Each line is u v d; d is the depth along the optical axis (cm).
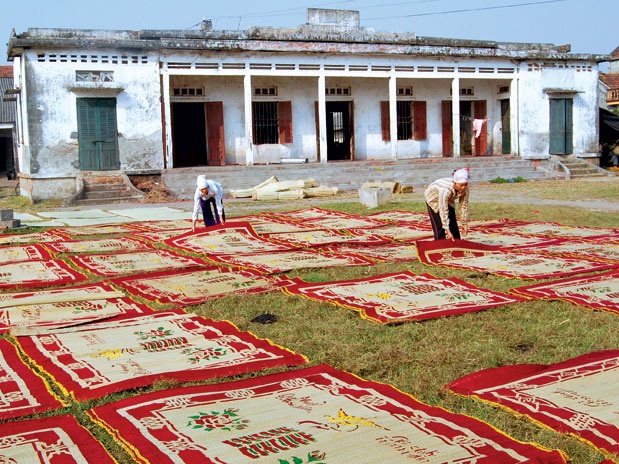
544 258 964
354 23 2641
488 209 1538
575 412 434
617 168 3005
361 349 590
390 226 1354
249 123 2419
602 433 406
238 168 2331
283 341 616
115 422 432
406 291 782
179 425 425
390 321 662
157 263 998
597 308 694
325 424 421
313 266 942
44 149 2125
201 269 952
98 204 2039
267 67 2409
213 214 1256
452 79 2756
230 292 805
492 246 1022
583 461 386
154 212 1762
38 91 2106
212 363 554
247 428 418
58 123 2136
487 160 2683
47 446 404
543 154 2822
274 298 775
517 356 567
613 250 1031
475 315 685
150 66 2239
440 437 400
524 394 466
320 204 1788
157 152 2262
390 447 388
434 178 2483
